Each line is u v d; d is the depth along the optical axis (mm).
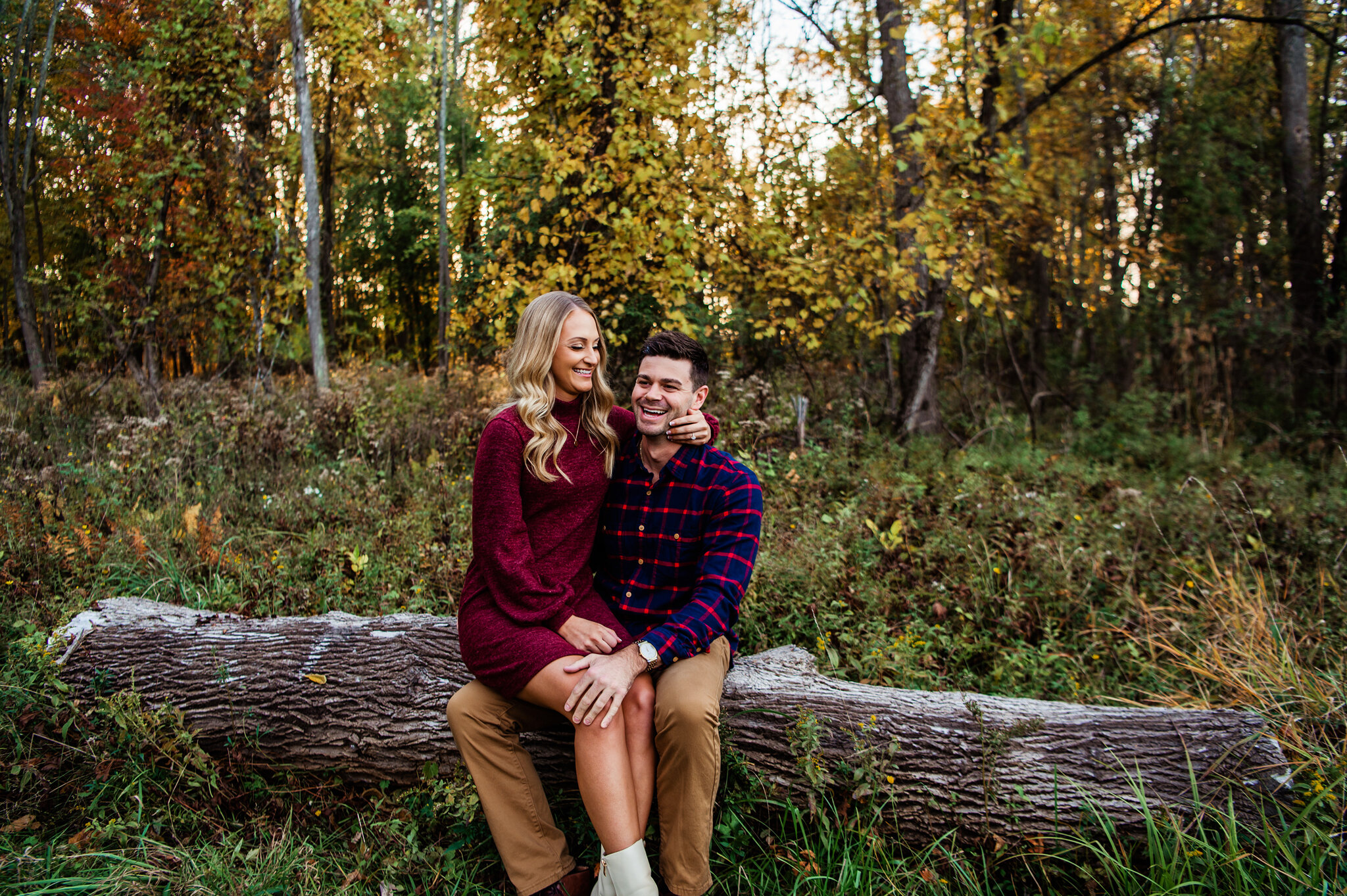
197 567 3824
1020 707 2355
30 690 2662
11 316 13945
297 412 6938
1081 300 11500
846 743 2258
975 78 6910
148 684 2613
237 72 8602
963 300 8102
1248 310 9070
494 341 7516
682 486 2311
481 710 2096
